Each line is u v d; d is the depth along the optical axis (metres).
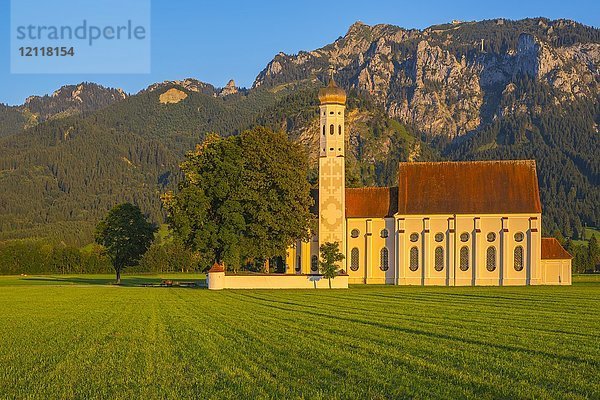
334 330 50.16
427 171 135.88
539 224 128.12
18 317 64.88
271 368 34.59
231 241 116.12
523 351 39.78
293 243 125.88
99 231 145.75
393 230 133.25
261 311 68.06
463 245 130.50
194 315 64.44
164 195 121.50
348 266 134.62
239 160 118.69
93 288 126.12
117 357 39.03
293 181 120.19
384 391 29.34
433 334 47.47
